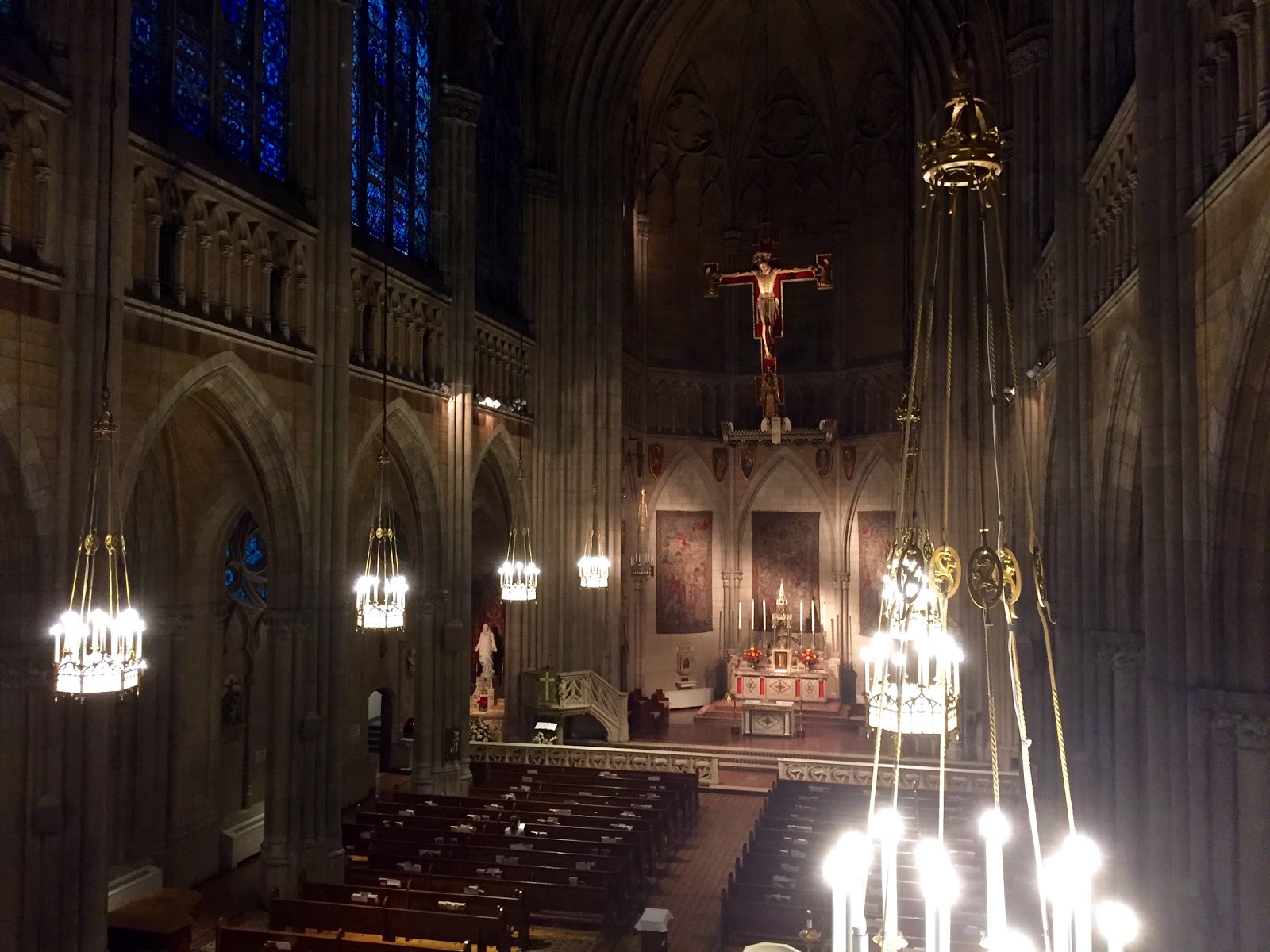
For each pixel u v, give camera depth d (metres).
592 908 17.61
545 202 33.66
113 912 16.81
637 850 20.11
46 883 13.31
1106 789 18.11
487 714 36.91
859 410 40.66
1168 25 12.75
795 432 36.84
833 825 20.73
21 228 13.37
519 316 33.16
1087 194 19.34
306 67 20.62
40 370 13.47
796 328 42.16
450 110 27.12
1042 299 24.73
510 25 32.78
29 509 13.27
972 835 20.47
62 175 13.90
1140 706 17.53
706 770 29.23
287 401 19.52
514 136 33.22
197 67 18.02
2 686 13.10
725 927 16.59
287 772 19.55
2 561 13.24
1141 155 13.09
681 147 42.19
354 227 23.06
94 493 12.47
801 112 41.72
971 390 29.66
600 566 32.25
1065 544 19.86
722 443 42.28
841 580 40.59
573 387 33.84
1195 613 12.23
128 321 15.21
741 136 42.28
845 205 41.19
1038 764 24.22
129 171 15.12
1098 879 17.48
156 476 20.67
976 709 29.16
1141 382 13.10
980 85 29.44
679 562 41.50
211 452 20.62
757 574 42.06
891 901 6.07
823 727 36.59
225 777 22.86
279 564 19.81
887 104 39.56
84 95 14.06
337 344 20.70
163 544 21.00
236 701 23.25
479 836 20.14
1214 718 11.62
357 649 28.28
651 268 41.66
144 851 20.39
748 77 41.69
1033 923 16.19
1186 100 12.56
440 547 26.20
